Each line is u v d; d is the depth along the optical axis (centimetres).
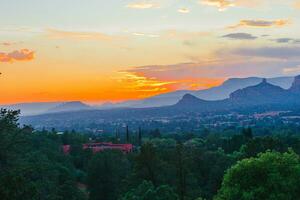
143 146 7394
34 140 10938
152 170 7212
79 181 10562
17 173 2955
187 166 7375
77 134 17625
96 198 8575
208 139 16150
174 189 7062
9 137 3269
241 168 3850
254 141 8294
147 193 5300
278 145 8506
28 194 2906
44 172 5834
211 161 8494
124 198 5644
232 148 11950
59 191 7006
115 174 8619
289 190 3684
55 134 15400
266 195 3684
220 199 3884
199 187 7506
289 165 3806
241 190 3781
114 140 19438
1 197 2753
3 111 3253
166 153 8319
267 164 3809
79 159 12212
